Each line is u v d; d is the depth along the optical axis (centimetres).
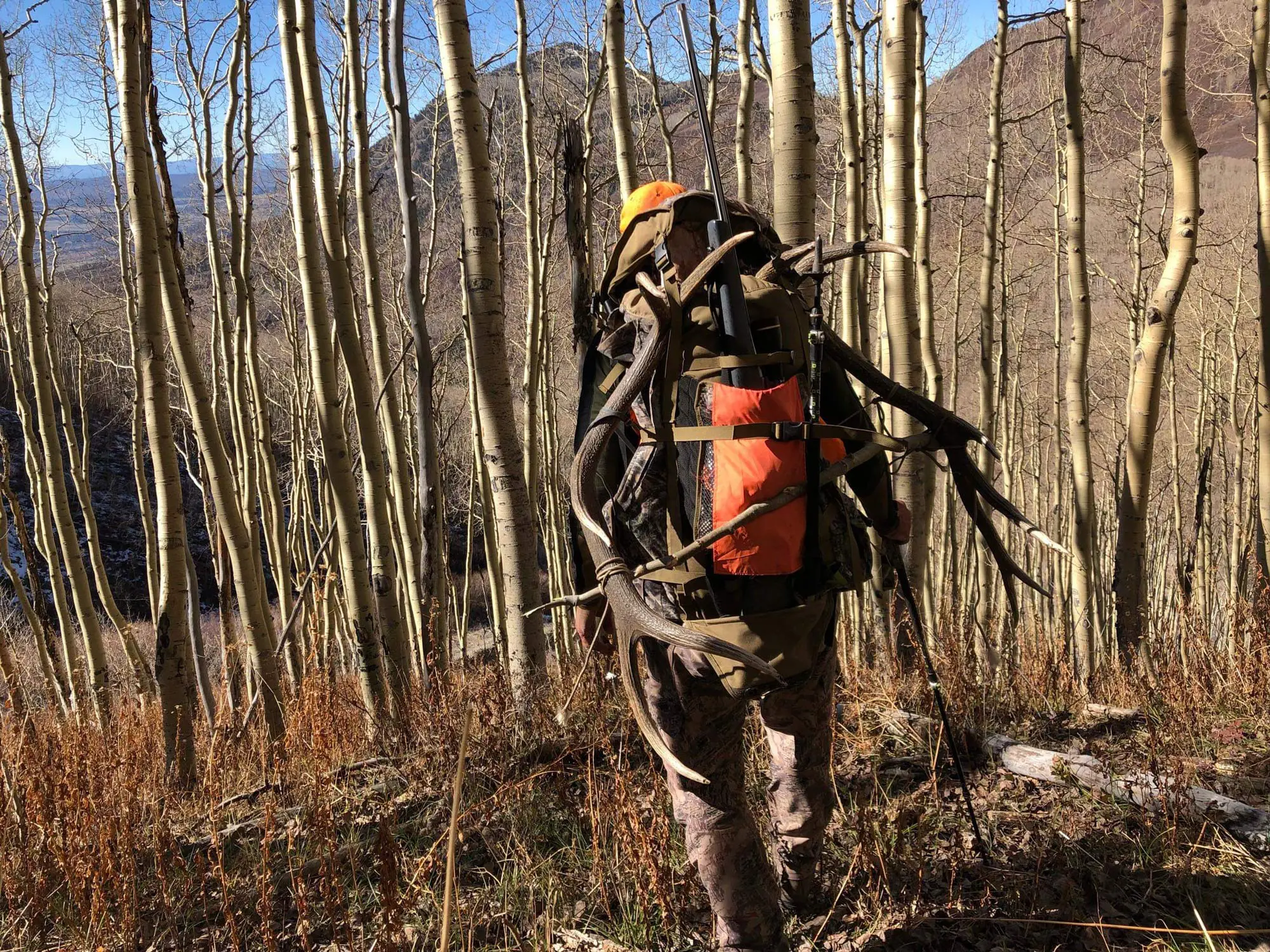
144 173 471
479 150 467
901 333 461
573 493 179
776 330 208
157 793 406
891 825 284
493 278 476
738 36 626
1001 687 430
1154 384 516
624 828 262
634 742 382
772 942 219
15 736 432
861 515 238
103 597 1012
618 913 265
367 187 692
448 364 1479
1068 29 622
